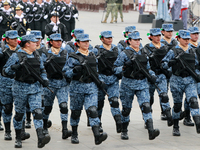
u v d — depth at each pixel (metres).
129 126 16.80
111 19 44.94
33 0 32.09
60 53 15.00
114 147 13.99
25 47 12.97
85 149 13.71
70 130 14.88
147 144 14.41
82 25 42.56
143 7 46.44
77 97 13.80
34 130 15.96
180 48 15.09
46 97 14.95
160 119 17.89
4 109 14.34
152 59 16.45
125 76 14.55
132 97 14.88
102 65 15.09
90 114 13.43
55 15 19.95
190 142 14.77
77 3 56.09
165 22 39.53
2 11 27.45
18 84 12.94
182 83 14.99
